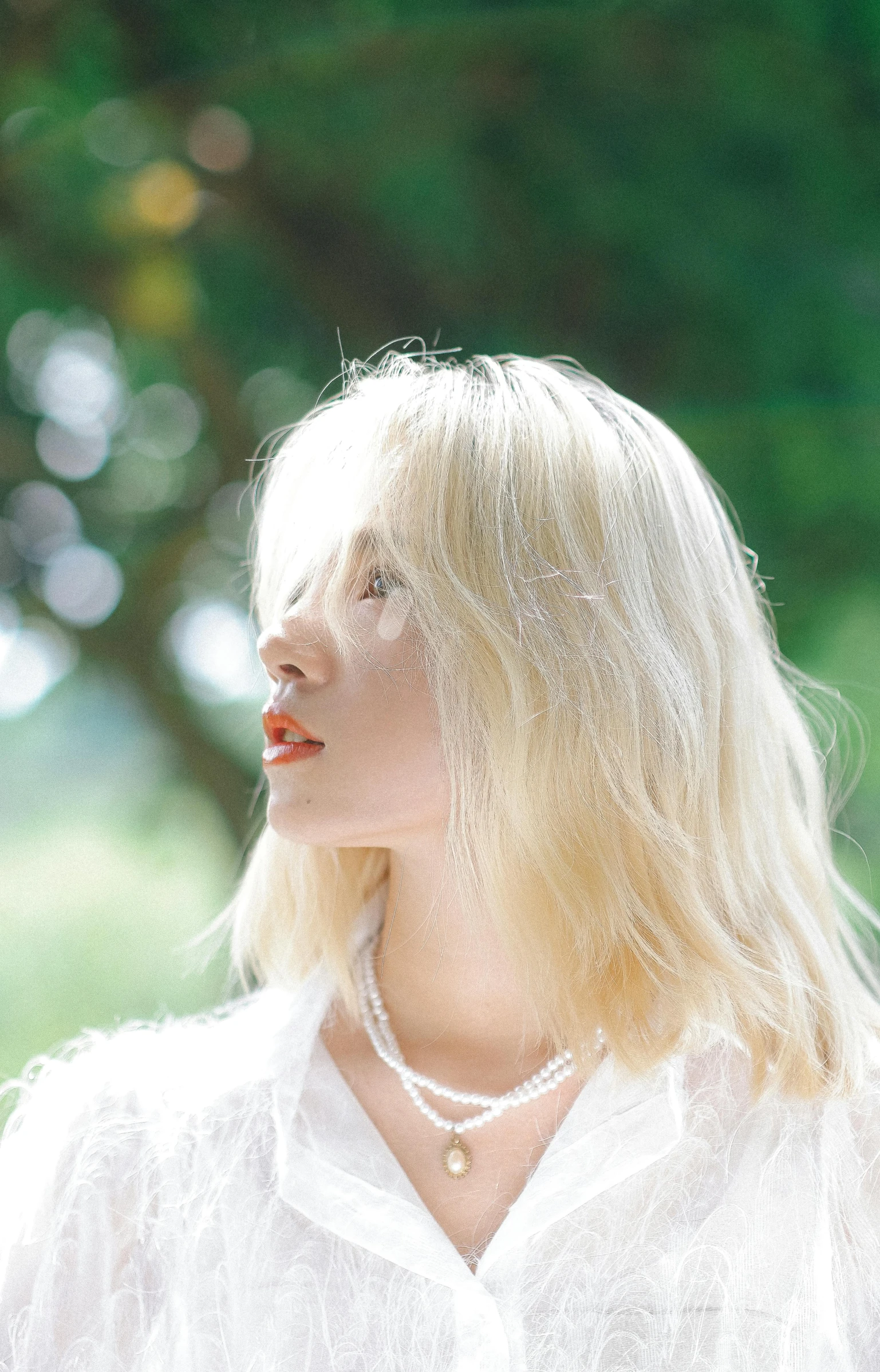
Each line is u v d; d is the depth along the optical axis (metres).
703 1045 0.97
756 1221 0.91
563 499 0.98
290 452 1.09
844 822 2.87
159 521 3.43
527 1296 0.88
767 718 1.10
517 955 0.95
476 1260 0.91
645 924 0.96
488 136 2.88
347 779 0.93
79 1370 0.91
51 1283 0.93
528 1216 0.89
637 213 2.88
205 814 3.67
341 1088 0.98
